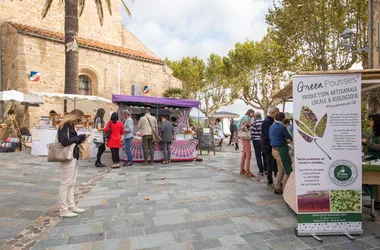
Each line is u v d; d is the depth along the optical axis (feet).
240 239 10.02
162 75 67.77
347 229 10.54
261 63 79.41
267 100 86.99
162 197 15.43
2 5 51.44
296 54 41.27
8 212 12.71
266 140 18.11
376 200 13.76
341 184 10.66
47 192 16.20
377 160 11.82
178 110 39.65
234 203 14.39
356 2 32.27
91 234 10.37
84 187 17.66
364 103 18.71
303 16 34.65
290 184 13.96
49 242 9.66
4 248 9.17
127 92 60.70
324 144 10.68
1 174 21.15
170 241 9.79
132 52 63.98
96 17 66.49
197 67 110.32
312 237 10.37
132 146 29.19
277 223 11.66
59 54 49.57
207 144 38.04
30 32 45.50
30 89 45.39
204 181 19.80
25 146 39.55
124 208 13.46
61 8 60.18
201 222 11.66
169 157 29.25
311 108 10.67
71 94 38.55
